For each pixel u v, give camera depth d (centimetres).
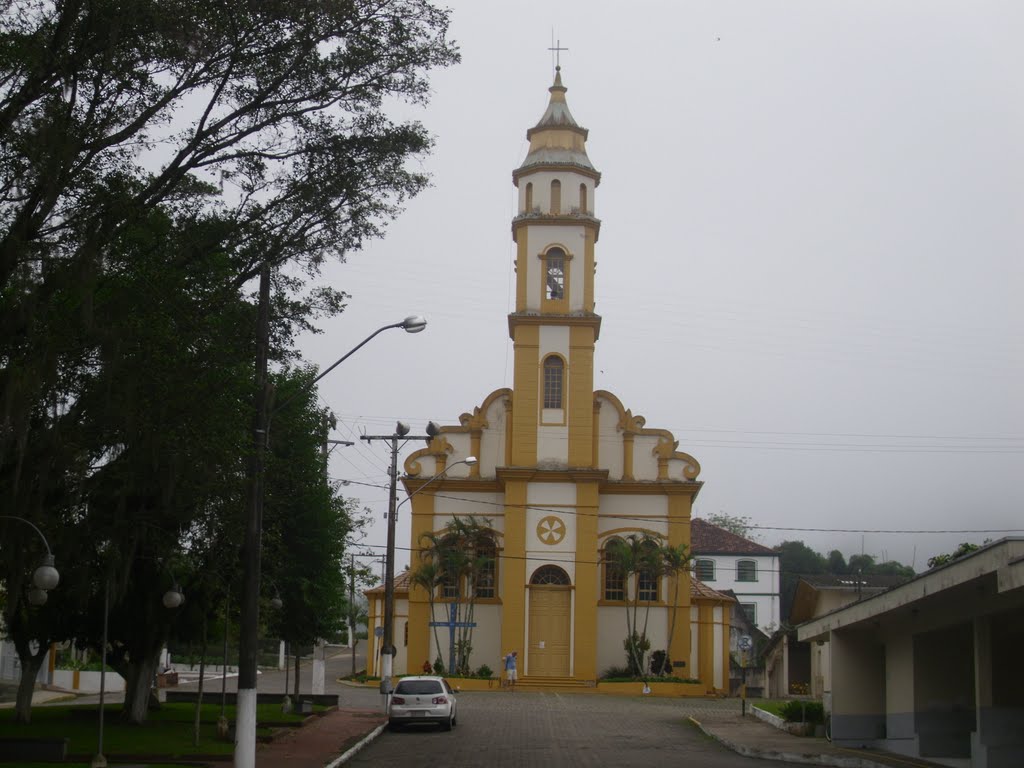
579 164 5150
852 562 9669
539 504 4925
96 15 1822
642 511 5022
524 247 5103
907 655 2634
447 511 5047
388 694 3638
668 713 3744
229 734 2714
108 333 1825
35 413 1889
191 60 1928
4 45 1772
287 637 3394
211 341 2008
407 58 2145
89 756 2198
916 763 2416
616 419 5128
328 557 3306
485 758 2452
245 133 2148
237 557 2503
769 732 3083
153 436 1889
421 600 4975
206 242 2133
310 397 3089
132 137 1995
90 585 2284
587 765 2331
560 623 4869
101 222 1920
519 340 5025
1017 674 2278
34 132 1780
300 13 2009
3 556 1845
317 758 2336
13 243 1786
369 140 2198
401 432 3712
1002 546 1798
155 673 3278
